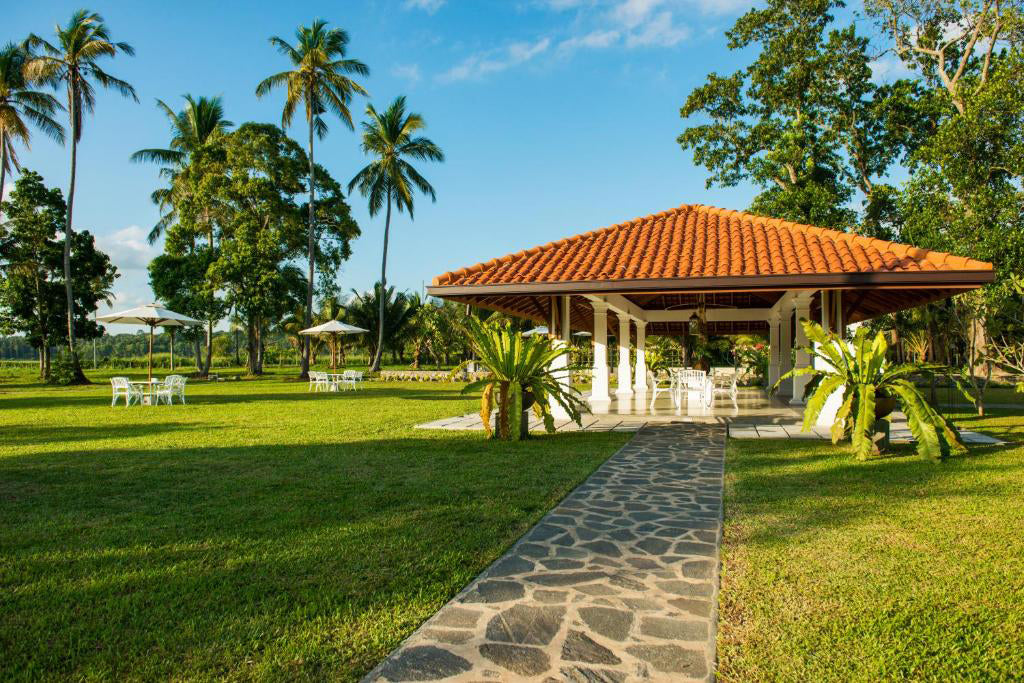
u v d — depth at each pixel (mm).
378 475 6926
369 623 3154
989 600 3346
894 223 25391
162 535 4688
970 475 6496
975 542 4301
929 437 7246
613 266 11164
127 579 3809
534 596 3494
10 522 5074
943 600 3350
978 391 13008
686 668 2695
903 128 25328
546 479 6625
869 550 4168
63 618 3266
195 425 12289
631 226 14008
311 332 28703
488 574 3844
